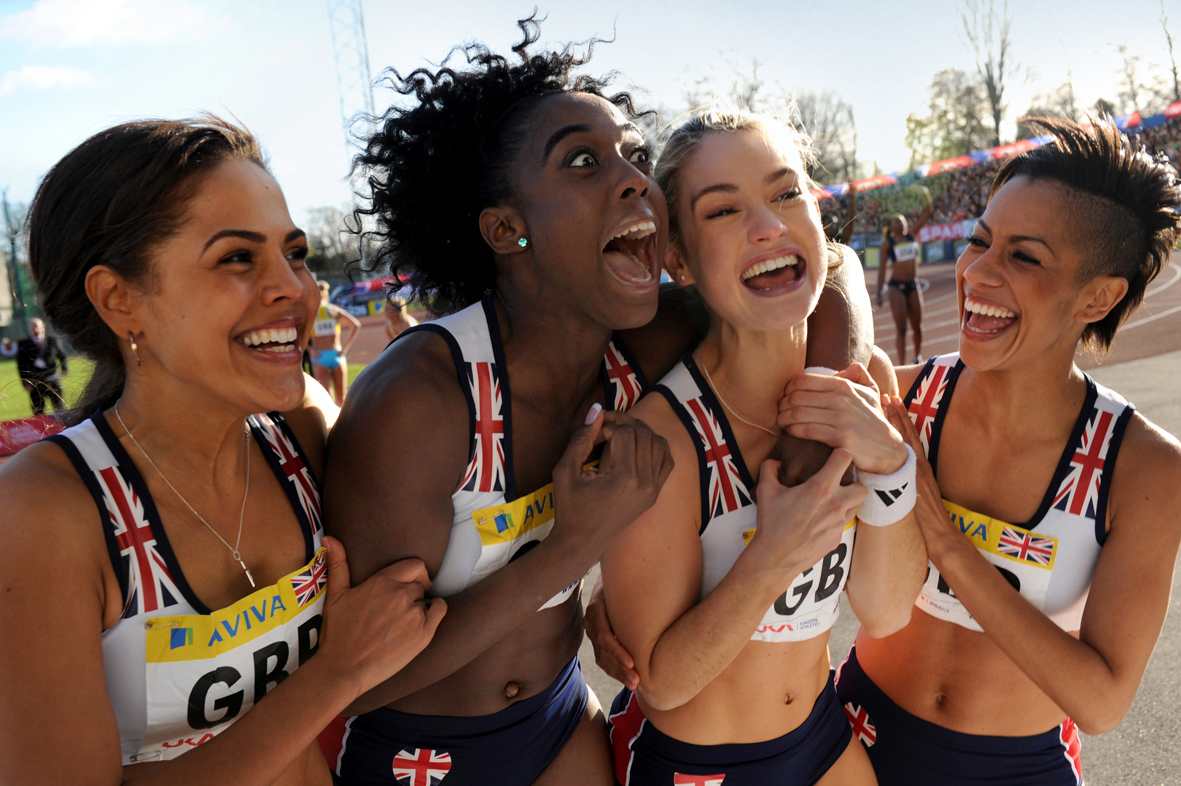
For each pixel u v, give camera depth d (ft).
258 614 4.05
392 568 4.23
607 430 4.52
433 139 4.92
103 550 3.64
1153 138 60.80
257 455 4.36
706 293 5.07
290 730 3.80
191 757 3.68
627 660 5.08
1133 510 4.97
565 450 4.83
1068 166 4.84
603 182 4.49
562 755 5.68
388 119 5.28
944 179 85.15
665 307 5.93
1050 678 4.94
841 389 4.75
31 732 3.30
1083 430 5.17
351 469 4.36
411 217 5.30
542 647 5.31
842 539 5.12
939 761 5.74
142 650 3.79
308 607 4.28
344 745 5.33
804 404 4.79
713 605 4.65
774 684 5.19
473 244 5.25
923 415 5.72
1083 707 4.93
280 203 3.80
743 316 4.90
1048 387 5.18
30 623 3.28
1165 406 21.31
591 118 4.60
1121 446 5.08
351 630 4.00
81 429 3.77
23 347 13.80
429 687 5.14
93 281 3.59
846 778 5.63
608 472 4.36
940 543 5.19
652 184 4.63
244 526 4.15
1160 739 8.31
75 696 3.41
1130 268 4.98
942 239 85.30
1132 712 8.80
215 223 3.54
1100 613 4.99
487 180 4.78
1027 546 5.29
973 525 5.44
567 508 4.38
